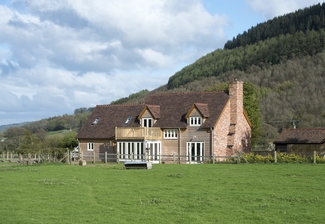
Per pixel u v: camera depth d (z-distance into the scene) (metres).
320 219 19.77
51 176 36.62
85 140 65.25
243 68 168.25
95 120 66.88
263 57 165.25
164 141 59.81
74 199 25.25
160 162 56.78
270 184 29.50
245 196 25.28
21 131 88.06
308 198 24.28
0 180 33.81
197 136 57.31
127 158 58.50
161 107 63.06
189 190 27.80
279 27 196.50
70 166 48.66
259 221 19.77
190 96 62.75
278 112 104.19
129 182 31.91
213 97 60.75
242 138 60.91
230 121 59.88
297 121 91.25
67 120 145.75
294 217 20.22
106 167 46.12
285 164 44.50
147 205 23.36
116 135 60.41
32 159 56.56
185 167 43.34
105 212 21.91
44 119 150.50
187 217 20.61
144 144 58.31
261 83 140.00
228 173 36.66
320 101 104.56
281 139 63.66
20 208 23.05
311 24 177.88
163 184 30.59
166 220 20.14
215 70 177.38
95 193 27.17
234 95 60.00
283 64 149.12
